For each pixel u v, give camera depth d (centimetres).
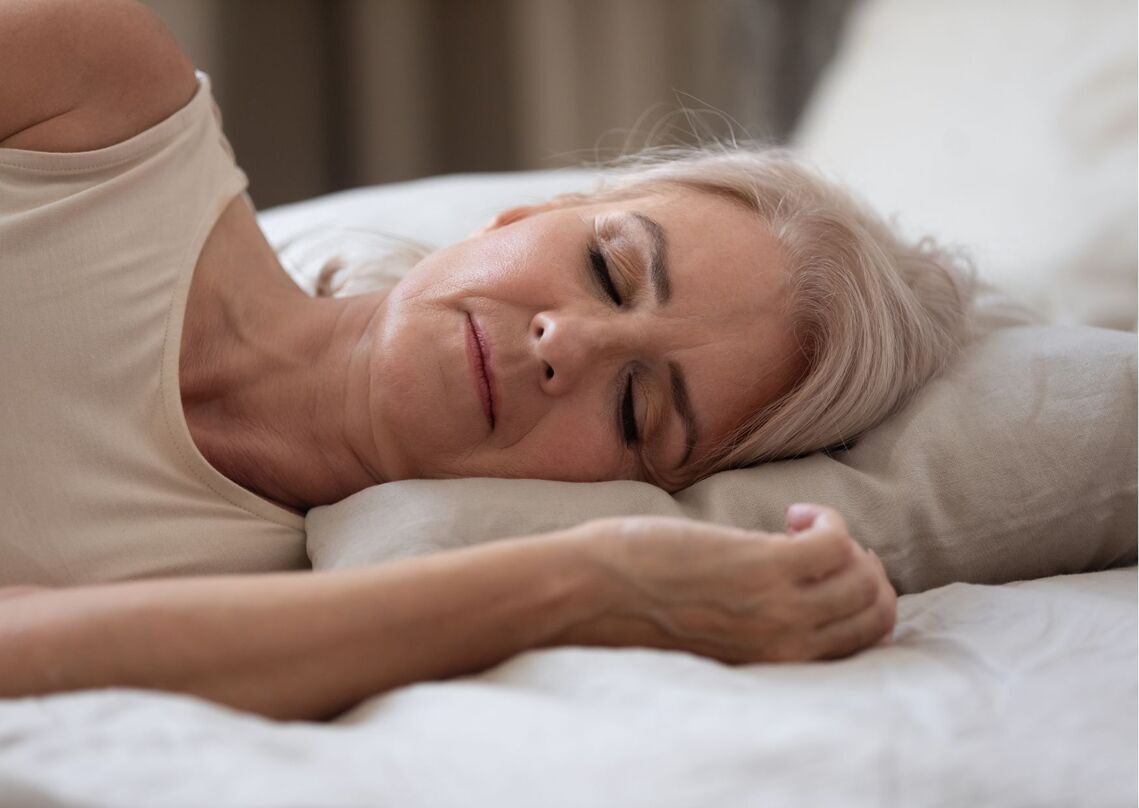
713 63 261
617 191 107
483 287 91
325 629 62
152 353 91
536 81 254
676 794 50
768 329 96
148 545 87
